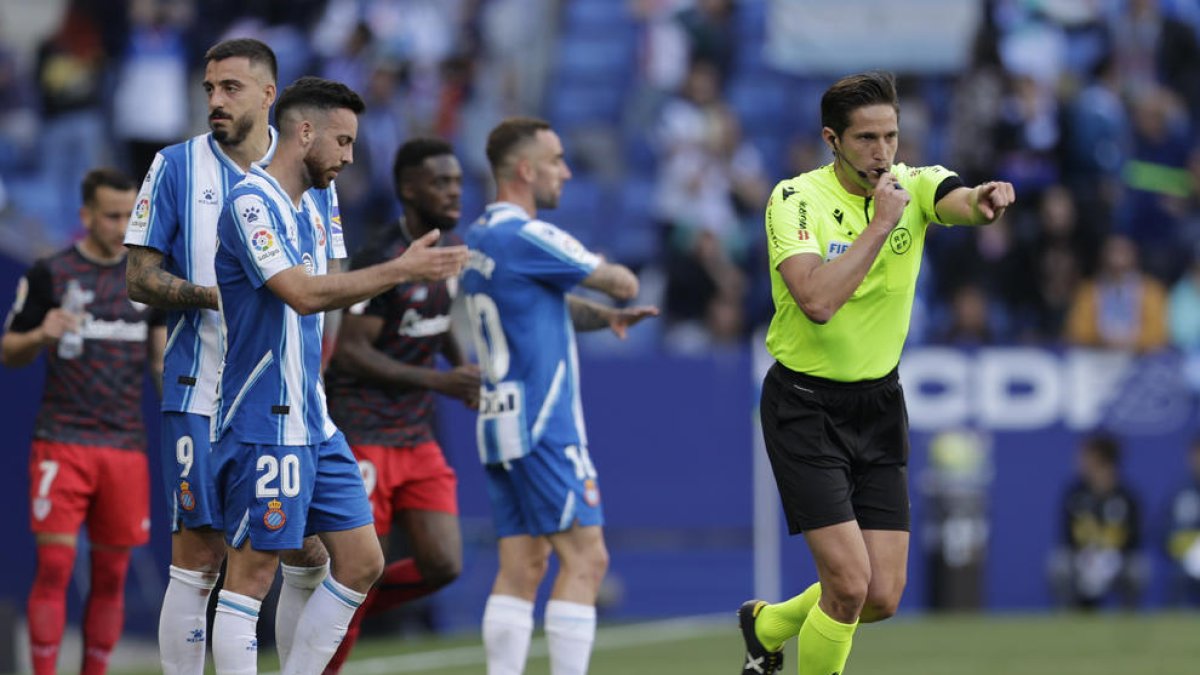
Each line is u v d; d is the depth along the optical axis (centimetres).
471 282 2372
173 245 2098
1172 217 5378
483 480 4112
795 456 2011
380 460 2544
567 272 2317
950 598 4250
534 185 2420
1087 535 4250
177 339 2095
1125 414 4300
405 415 2570
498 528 2381
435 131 5794
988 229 5006
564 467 2316
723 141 5581
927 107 5834
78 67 5931
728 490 4238
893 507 2048
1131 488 4284
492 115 5988
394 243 2594
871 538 2045
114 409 2672
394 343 2564
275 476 1930
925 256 5034
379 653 3494
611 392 4241
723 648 3522
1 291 3672
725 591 4225
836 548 1980
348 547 2000
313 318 1962
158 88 5678
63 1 6469
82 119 5875
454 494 2614
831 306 1891
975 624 3950
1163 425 4300
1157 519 4288
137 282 2064
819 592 2150
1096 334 4859
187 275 2094
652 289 5356
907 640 3612
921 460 4294
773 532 4234
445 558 2577
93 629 2658
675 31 6122
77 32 5972
